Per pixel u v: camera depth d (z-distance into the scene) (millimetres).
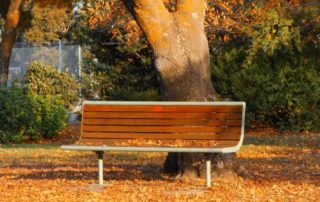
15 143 21797
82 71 27484
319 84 23062
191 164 11711
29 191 10695
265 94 23125
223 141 10961
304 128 23250
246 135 22453
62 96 26891
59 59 29906
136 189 10758
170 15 11758
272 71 23078
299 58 22906
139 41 23859
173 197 9938
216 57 23672
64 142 22078
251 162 14875
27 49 31859
